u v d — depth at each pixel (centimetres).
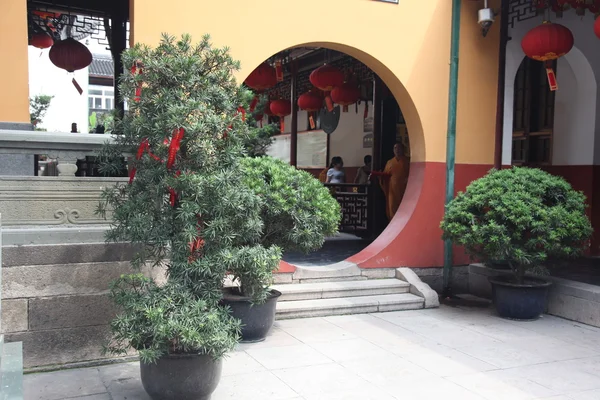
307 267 672
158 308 333
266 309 506
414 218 704
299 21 622
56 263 429
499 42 740
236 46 592
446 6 707
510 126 780
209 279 362
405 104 708
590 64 832
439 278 724
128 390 394
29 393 385
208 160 357
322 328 559
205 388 359
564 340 536
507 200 580
